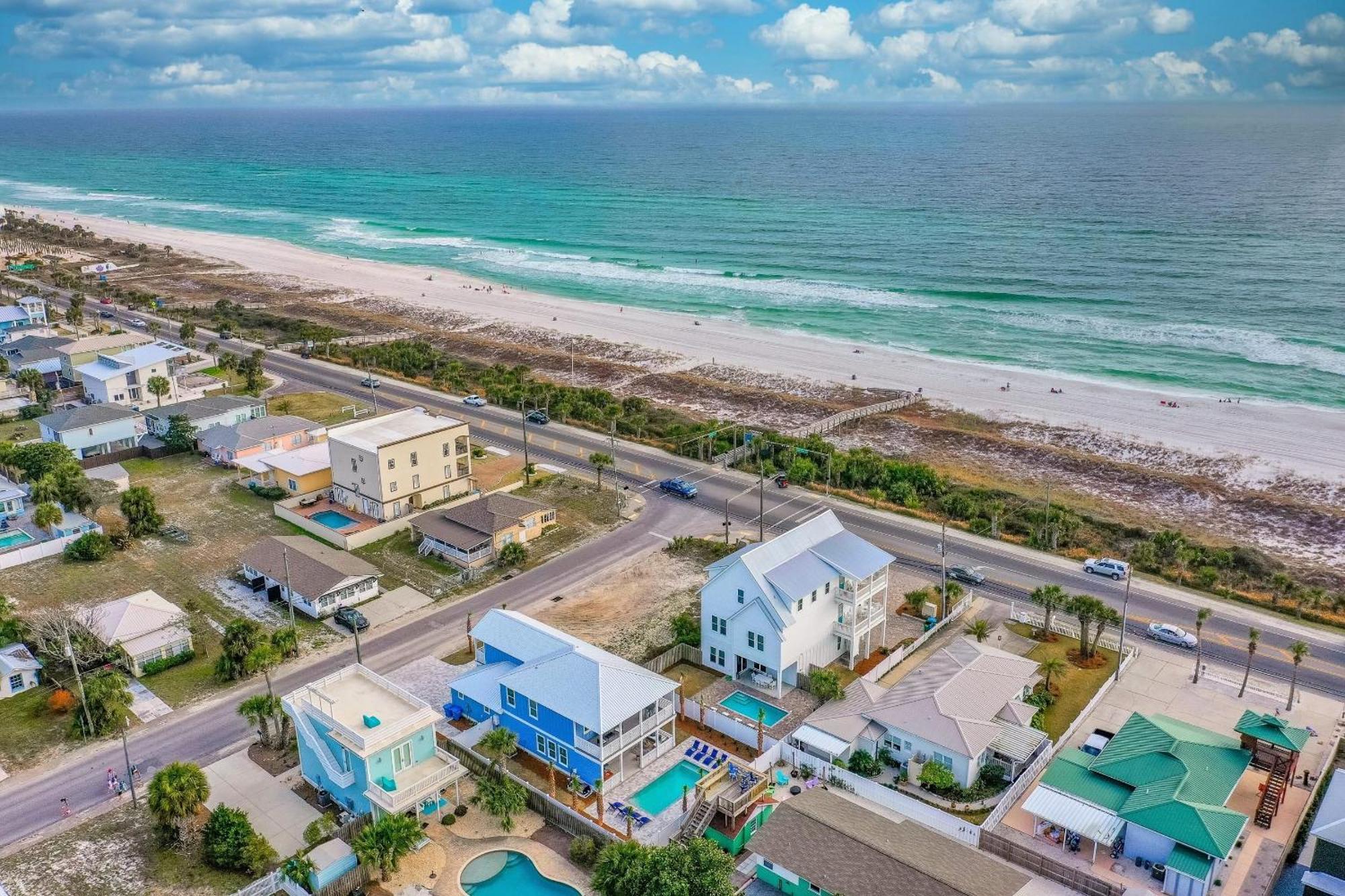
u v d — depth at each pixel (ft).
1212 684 242.78
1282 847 181.98
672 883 158.81
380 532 329.93
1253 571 316.19
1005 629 272.51
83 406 422.82
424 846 187.21
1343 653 257.55
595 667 208.44
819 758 208.85
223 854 179.22
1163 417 469.98
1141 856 178.91
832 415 476.95
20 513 338.95
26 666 240.94
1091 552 322.75
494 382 501.56
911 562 314.14
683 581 299.99
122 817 196.85
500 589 296.10
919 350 596.70
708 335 636.07
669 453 415.03
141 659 248.52
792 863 169.37
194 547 323.57
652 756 212.23
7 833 191.62
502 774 201.77
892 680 245.86
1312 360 555.28
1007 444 438.81
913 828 182.19
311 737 196.34
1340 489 384.06
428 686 242.37
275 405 471.21
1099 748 210.79
